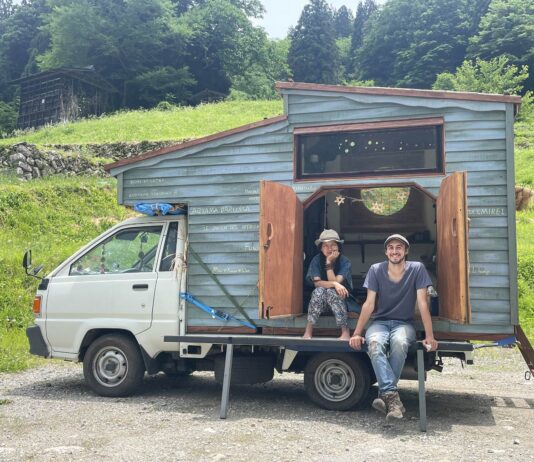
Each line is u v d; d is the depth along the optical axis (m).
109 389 7.10
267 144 7.07
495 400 7.09
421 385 5.69
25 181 19.22
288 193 6.54
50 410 6.40
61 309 7.35
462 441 5.20
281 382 8.29
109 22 62.09
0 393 7.37
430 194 6.42
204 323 7.02
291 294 6.60
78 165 21.39
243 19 71.19
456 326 6.17
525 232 18.25
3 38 74.12
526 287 13.90
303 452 4.85
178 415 6.16
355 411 6.33
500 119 6.23
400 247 6.07
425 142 6.51
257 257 6.95
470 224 6.18
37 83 50.81
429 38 66.94
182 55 66.88
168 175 7.39
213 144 7.23
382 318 6.15
